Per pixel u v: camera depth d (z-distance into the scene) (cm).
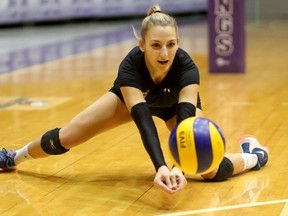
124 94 596
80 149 784
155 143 559
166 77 597
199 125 532
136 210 562
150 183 643
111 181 652
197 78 599
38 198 601
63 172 689
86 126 632
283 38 2255
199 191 611
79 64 1627
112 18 3011
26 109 1059
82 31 2550
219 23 1430
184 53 607
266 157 693
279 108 1027
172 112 634
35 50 1952
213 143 525
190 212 552
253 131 863
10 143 822
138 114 577
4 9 2558
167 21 567
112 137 845
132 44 2072
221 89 1227
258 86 1259
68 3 2783
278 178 650
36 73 1483
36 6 2658
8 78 1414
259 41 2175
